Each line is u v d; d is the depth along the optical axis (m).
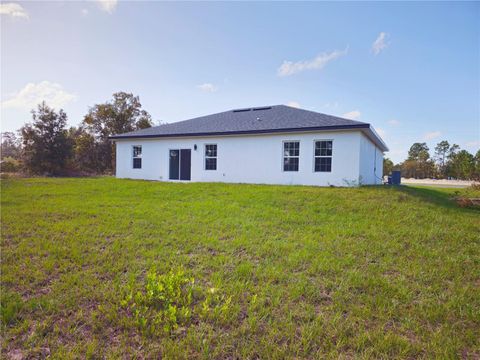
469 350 2.07
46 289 2.93
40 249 4.11
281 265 3.60
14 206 7.41
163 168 15.23
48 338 2.11
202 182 13.01
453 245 4.55
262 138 12.62
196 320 2.37
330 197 8.42
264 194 9.01
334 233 5.08
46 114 26.64
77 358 1.90
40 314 2.42
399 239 4.81
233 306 2.56
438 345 2.09
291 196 8.59
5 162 29.80
